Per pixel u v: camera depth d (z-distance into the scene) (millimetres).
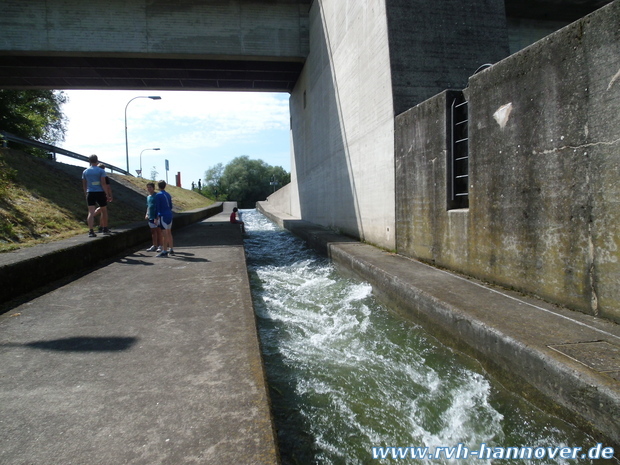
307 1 14188
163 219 7547
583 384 2445
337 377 3531
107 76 16016
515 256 4480
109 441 1878
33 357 2879
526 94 4215
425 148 6434
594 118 3426
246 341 3168
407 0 7785
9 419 2074
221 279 5473
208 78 17016
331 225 12953
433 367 3738
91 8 12703
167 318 3762
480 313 3738
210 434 1932
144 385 2447
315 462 2418
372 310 5574
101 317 3791
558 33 3773
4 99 16234
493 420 2857
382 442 2639
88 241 6531
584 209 3570
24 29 12453
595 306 3520
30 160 11773
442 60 7852
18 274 4566
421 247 6695
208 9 13422
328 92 12445
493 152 4777
